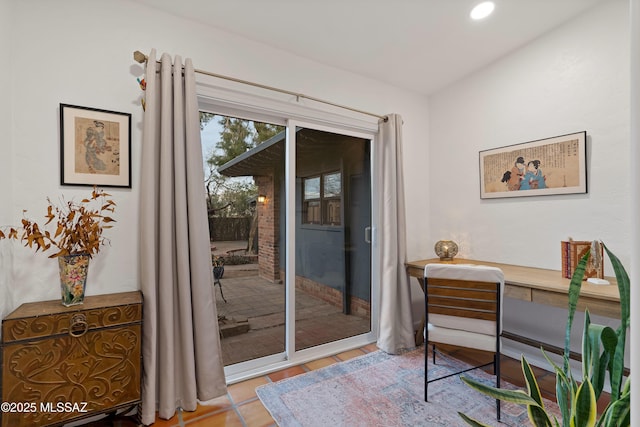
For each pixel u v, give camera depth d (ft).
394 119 9.41
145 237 5.95
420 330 9.40
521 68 8.61
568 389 3.47
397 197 9.36
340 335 9.36
